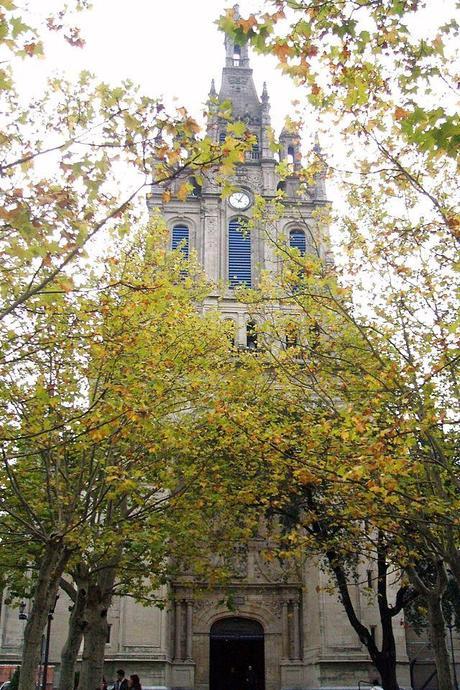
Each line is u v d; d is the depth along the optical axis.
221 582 23.58
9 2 10.28
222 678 43.94
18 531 21.36
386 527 16.80
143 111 11.21
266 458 17.48
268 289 21.34
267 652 41.22
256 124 55.28
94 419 14.86
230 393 19.36
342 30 11.28
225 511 22.75
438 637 18.95
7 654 38.06
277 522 33.84
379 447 13.33
